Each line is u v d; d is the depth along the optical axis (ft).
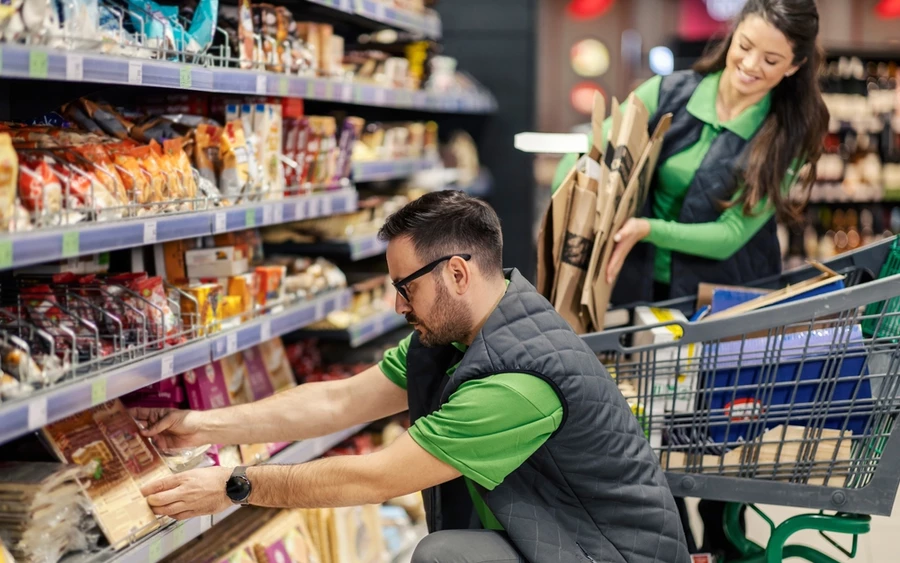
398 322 14.84
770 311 7.86
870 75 24.66
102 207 7.08
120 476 7.39
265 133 10.11
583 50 36.65
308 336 13.09
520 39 21.39
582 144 8.93
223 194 9.33
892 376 7.97
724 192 10.30
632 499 7.07
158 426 8.12
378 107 17.94
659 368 8.12
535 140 8.97
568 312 9.13
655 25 36.09
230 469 7.39
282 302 10.54
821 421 8.26
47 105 8.41
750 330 7.91
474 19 21.47
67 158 7.13
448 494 7.89
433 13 17.98
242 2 9.58
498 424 6.73
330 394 8.40
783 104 10.26
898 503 13.53
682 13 35.04
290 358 12.73
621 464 7.07
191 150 9.14
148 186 7.82
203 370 9.53
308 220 13.21
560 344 7.00
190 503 7.30
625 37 36.50
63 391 6.43
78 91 8.41
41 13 6.32
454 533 7.23
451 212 6.95
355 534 11.10
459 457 6.76
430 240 6.89
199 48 8.83
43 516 6.61
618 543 7.07
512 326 7.00
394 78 15.26
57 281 7.75
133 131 8.86
